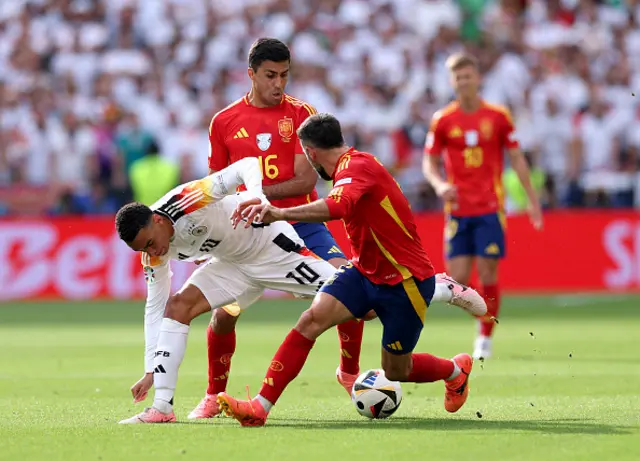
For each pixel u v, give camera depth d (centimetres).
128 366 3759
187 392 3011
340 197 2106
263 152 2709
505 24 8438
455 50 8238
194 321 5872
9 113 7500
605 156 7519
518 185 6962
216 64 7969
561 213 6744
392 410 2398
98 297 6681
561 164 7438
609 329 5091
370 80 7944
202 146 7394
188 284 2416
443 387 3084
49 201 6975
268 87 2656
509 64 8050
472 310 2533
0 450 1933
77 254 6675
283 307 6531
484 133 4106
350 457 1812
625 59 8431
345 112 7619
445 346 4347
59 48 8006
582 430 2130
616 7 8706
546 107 7706
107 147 7244
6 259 6638
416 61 8081
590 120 7606
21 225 6650
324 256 2639
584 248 6738
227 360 2508
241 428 2200
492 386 3077
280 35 8081
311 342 2244
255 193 2288
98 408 2658
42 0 8231
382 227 2186
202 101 7719
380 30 8244
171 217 2294
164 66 7950
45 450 1928
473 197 4109
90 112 7538
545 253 6756
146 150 7131
